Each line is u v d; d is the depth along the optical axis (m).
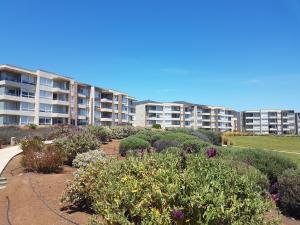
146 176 5.14
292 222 9.34
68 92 72.94
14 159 17.62
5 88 58.53
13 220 8.33
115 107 92.44
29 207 9.16
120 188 5.13
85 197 8.54
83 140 18.20
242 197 4.66
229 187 4.64
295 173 10.06
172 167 5.27
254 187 5.11
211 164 5.68
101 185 7.37
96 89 84.62
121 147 19.25
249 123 152.75
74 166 15.65
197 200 4.11
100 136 27.81
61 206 9.08
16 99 60.06
